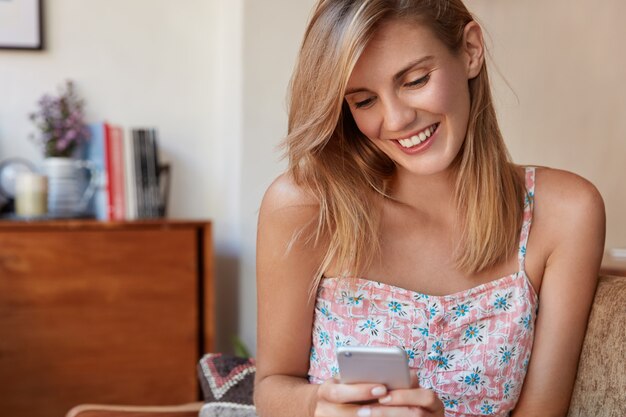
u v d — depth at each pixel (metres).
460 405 1.24
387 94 1.09
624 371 1.08
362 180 1.25
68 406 2.22
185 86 2.71
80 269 2.22
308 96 1.12
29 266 2.19
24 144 2.57
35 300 2.19
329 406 0.99
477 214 1.22
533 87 2.83
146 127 2.68
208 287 2.32
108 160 2.41
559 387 1.22
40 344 2.20
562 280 1.24
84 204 2.49
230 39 2.59
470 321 1.22
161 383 2.28
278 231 1.27
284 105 2.48
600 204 1.25
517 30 2.80
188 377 2.29
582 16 2.87
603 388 1.13
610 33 2.92
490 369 1.22
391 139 1.14
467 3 2.73
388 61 1.08
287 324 1.28
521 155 2.84
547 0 2.82
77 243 2.22
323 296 1.27
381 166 1.25
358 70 1.09
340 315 1.26
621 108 2.96
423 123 1.11
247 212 2.46
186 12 2.70
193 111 2.72
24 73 2.57
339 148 1.24
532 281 1.26
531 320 1.24
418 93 1.09
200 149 2.73
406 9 1.07
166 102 2.70
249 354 2.40
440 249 1.25
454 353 1.23
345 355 0.94
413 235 1.26
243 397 1.38
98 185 2.46
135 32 2.66
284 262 1.27
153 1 2.67
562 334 1.23
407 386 0.96
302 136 1.14
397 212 1.25
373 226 1.24
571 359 1.23
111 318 2.24
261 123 2.47
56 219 2.34
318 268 1.27
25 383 2.19
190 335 2.29
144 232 2.27
